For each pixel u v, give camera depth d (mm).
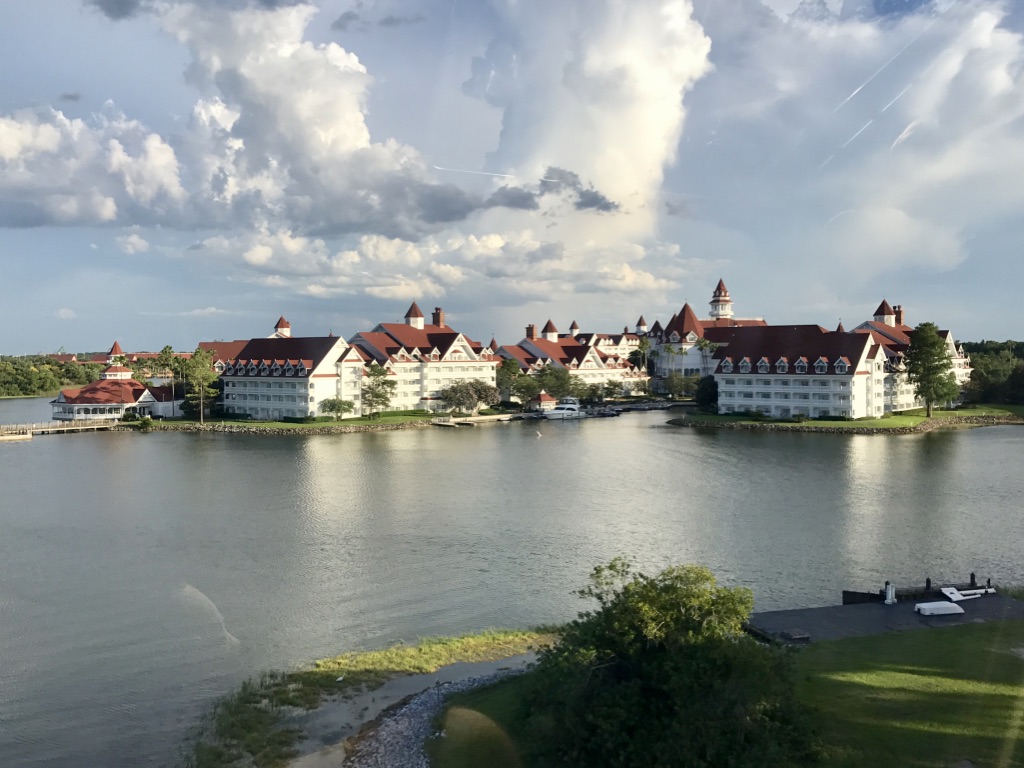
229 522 75125
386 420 167875
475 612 51469
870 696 34125
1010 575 57750
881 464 108125
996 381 187125
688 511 79062
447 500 85000
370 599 53906
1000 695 34125
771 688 30719
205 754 34219
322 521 75312
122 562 62469
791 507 80625
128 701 39344
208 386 181875
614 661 33281
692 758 28703
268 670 42906
